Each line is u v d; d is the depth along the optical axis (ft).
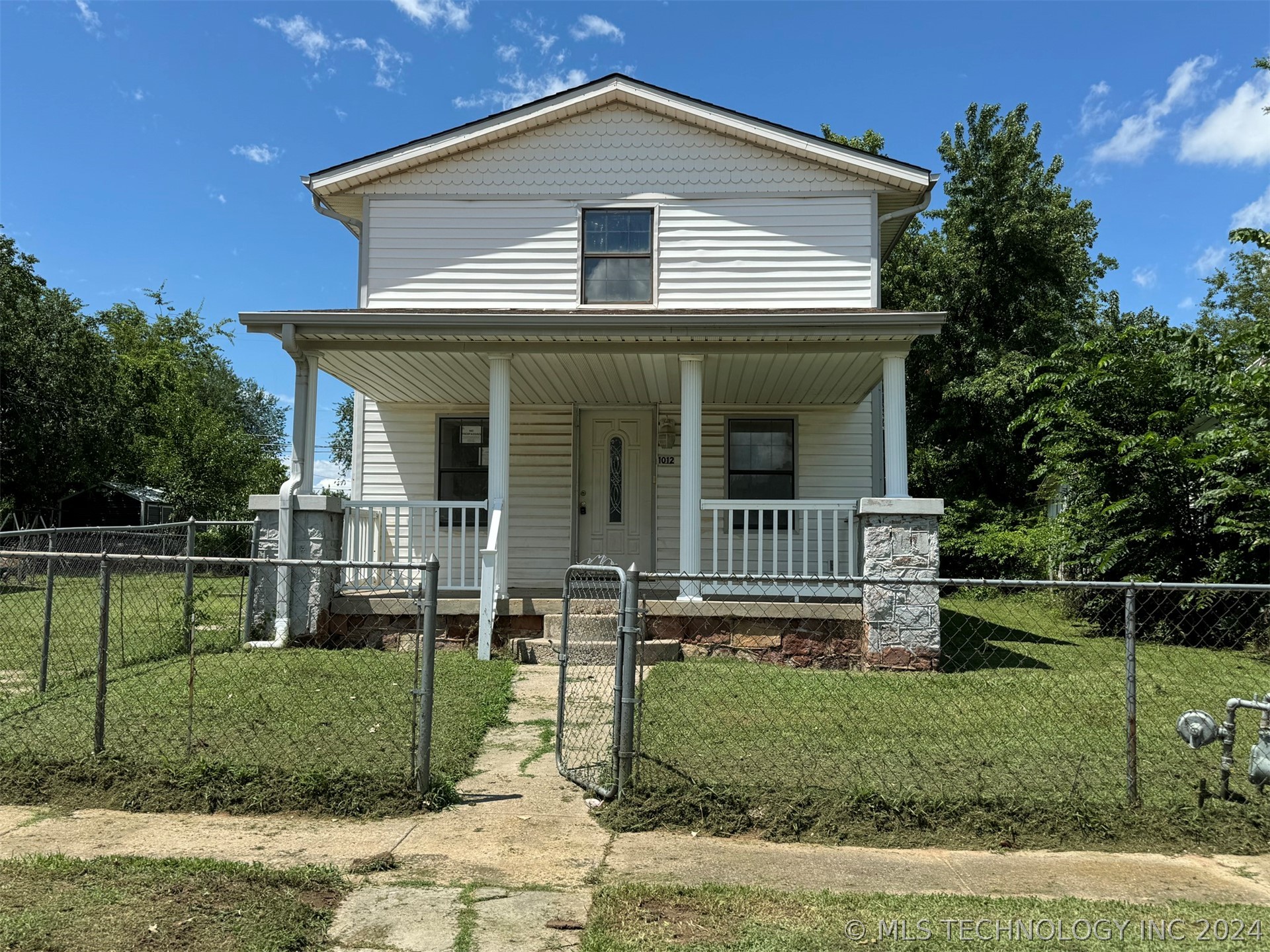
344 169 40.70
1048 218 79.61
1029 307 81.20
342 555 34.27
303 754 17.61
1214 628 37.19
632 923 11.39
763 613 31.60
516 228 41.04
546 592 37.99
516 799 16.63
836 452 44.68
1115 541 40.75
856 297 40.04
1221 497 37.55
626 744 15.98
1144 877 13.33
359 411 44.78
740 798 15.43
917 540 30.01
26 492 83.05
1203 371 41.11
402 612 32.63
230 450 101.24
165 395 106.01
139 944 10.62
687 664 29.45
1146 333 42.60
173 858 13.37
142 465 99.40
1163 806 15.35
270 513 32.30
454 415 44.73
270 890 12.28
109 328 135.33
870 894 12.49
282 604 31.60
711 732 20.24
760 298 40.27
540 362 35.58
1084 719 21.65
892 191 40.75
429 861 13.60
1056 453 43.14
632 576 16.30
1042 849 14.48
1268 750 15.33
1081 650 34.32
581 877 13.07
